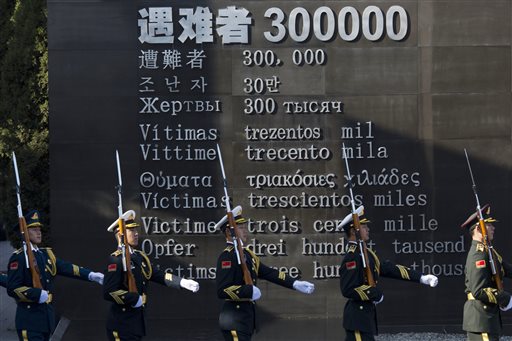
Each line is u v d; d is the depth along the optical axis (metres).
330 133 18.23
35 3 19.25
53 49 18.06
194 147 18.20
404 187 18.23
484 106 18.27
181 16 18.17
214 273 18.20
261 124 18.23
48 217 19.02
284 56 18.23
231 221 13.84
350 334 13.77
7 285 13.80
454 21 18.27
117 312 13.52
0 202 19.27
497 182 18.25
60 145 18.06
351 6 18.27
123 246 13.47
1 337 18.64
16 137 19.00
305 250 18.20
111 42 18.14
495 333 14.02
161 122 18.19
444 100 18.23
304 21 18.23
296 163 18.23
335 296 18.20
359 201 18.23
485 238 14.02
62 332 17.61
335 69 18.23
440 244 18.27
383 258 18.23
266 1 18.23
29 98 19.06
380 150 18.23
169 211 18.17
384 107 18.23
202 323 18.12
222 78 18.20
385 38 18.28
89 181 18.09
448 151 18.27
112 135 18.14
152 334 17.53
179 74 18.19
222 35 18.20
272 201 18.20
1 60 20.16
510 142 18.28
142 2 18.17
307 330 17.59
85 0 18.11
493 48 18.30
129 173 18.16
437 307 18.27
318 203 18.23
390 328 18.12
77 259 18.08
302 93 18.23
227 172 18.23
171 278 13.84
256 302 18.17
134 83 18.16
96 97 18.11
